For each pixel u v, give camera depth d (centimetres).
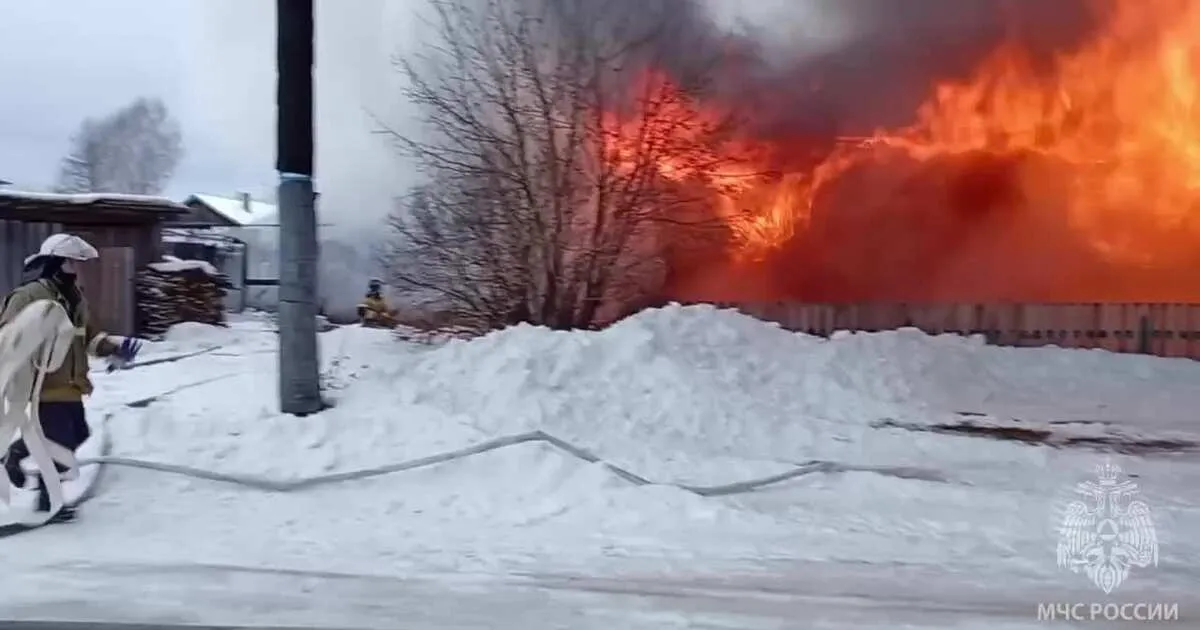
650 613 625
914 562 736
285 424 980
